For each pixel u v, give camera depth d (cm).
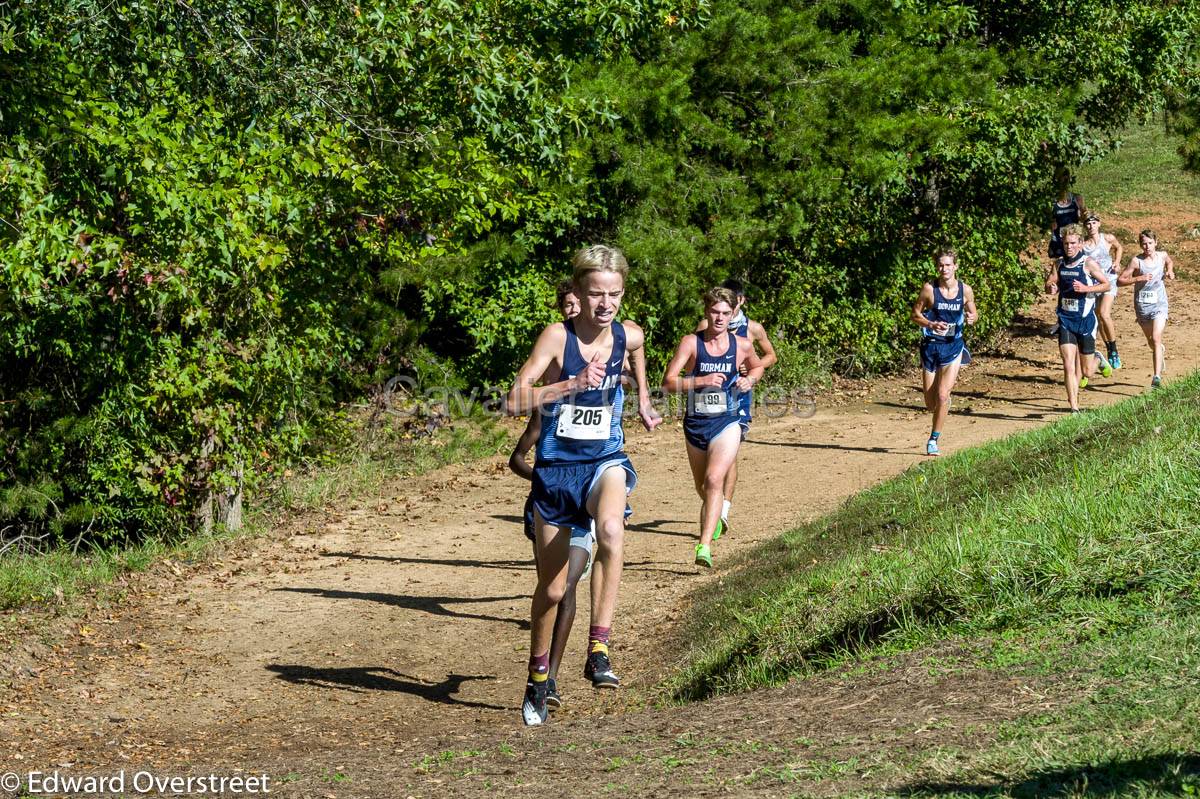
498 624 1061
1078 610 654
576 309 968
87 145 1095
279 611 1113
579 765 584
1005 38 2458
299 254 1552
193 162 1157
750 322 1112
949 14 2188
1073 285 1822
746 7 2005
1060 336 1845
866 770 485
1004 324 2506
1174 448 923
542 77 1482
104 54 1103
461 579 1210
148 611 1112
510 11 1489
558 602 732
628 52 1864
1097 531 756
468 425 1839
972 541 823
